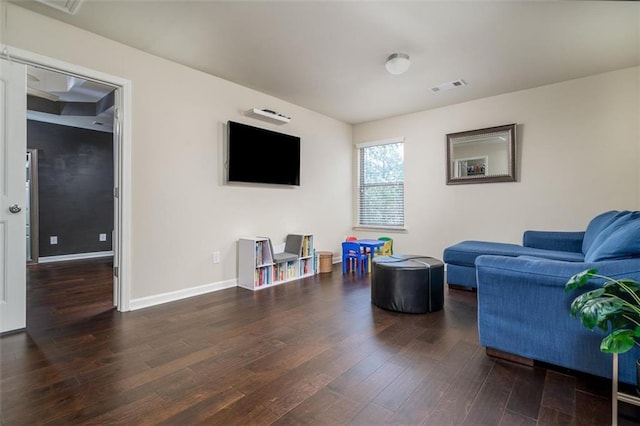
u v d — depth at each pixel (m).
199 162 3.31
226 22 2.41
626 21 2.36
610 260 1.65
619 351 1.16
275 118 3.88
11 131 2.30
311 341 2.17
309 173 4.62
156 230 2.98
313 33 2.55
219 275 3.51
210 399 1.51
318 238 4.79
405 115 4.79
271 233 4.09
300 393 1.57
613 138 3.26
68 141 5.45
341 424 1.34
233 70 3.27
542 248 3.42
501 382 1.66
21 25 2.25
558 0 2.12
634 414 1.39
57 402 1.48
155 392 1.57
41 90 4.24
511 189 3.87
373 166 5.23
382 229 5.05
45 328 2.38
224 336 2.25
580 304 1.36
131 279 2.82
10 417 1.37
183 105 3.16
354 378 1.70
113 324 2.47
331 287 3.62
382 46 2.75
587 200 3.40
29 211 5.06
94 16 2.34
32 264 4.95
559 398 1.52
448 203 4.37
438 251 4.46
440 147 4.43
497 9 2.22
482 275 1.94
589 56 2.93
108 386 1.62
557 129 3.56
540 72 3.28
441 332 2.33
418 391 1.58
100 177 5.81
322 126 4.82
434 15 2.30
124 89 2.76
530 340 1.80
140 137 2.87
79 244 5.57
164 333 2.30
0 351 2.01
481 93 3.88
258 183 3.89
